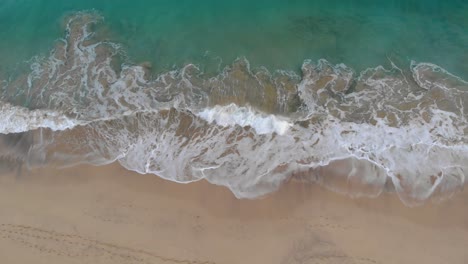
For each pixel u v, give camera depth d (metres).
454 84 10.64
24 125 10.26
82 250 8.39
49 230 8.64
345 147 9.48
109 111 10.40
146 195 8.98
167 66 11.39
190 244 8.41
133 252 8.33
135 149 9.70
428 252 8.18
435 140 9.57
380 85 10.75
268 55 11.48
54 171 9.38
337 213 8.63
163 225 8.62
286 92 10.62
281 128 9.88
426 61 11.24
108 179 9.20
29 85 11.18
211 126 10.01
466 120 9.89
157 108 10.38
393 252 8.18
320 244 8.31
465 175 9.00
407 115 10.05
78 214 8.81
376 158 9.29
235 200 8.85
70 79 11.22
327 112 10.17
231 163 9.38
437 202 8.70
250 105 10.34
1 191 9.19
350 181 8.98
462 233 8.38
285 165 9.25
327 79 10.89
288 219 8.62
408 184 8.92
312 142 9.61
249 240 8.42
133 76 11.14
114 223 8.67
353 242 8.31
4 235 8.62
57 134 10.02
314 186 8.97
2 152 9.78
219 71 11.15
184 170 9.30
